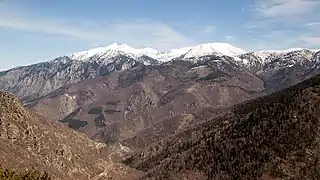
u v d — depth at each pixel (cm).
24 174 9806
